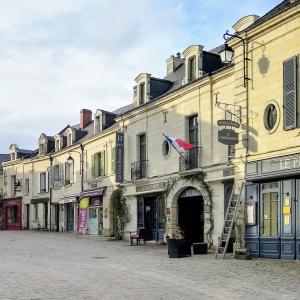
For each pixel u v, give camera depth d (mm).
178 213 21531
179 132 21188
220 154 18562
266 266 12797
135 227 24953
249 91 15961
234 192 16359
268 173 14781
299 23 14078
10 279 10977
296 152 13820
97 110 31516
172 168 21656
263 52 15438
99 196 30344
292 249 14000
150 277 11203
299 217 13844
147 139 23828
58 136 38156
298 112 13891
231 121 15922
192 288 9602
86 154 32938
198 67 20266
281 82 14656
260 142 15328
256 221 15297
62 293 9117
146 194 23844
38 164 41406
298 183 13945
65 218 36438
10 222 46062
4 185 47406
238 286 9758
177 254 15781
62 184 36594
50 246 21406
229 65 18047
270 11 15859
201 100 19828
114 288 9688
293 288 9438
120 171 25859
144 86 24484
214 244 18594
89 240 25734
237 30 18047
